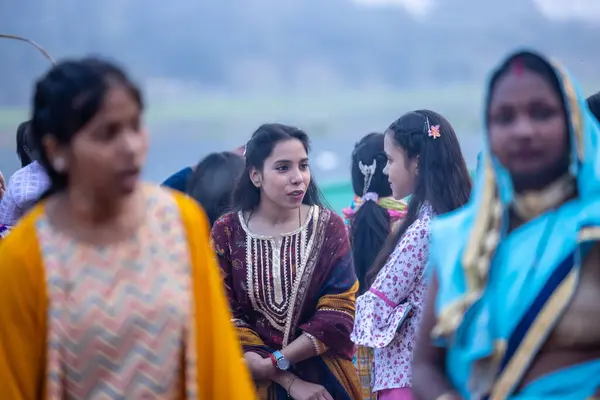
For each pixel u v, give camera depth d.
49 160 3.44
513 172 3.32
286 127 6.07
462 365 3.38
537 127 3.24
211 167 7.40
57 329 3.37
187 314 3.51
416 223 5.66
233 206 6.31
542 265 3.22
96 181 3.34
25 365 3.41
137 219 3.52
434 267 3.59
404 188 5.96
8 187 6.78
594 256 3.18
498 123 3.32
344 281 5.96
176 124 42.19
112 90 3.29
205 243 3.67
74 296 3.39
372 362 6.62
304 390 5.85
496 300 3.30
